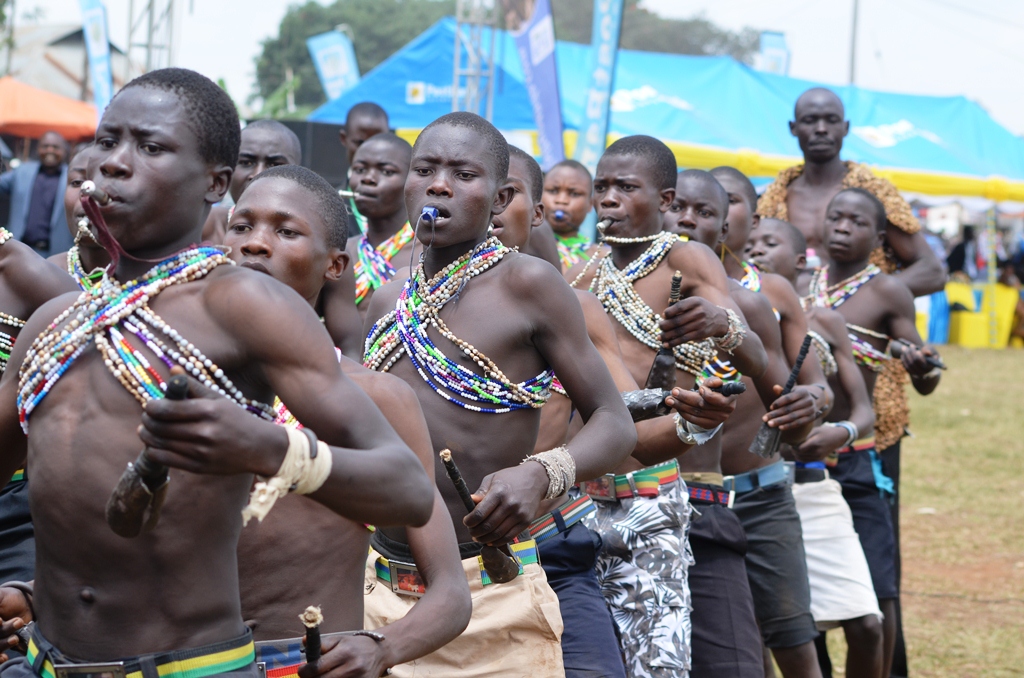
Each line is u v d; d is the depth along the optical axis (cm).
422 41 4022
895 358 1530
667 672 1012
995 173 4400
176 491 491
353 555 684
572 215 1622
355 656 562
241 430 432
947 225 7812
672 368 973
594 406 797
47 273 886
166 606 497
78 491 490
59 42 5509
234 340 488
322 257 733
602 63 2456
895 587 1434
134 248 504
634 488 1041
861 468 1442
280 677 658
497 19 3275
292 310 488
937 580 1889
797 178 1861
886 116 4469
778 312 1299
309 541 672
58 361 504
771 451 1088
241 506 516
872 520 1442
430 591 634
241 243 726
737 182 1405
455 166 798
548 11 2622
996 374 4812
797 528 1255
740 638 1112
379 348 838
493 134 816
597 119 2466
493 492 700
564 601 895
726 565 1132
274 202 720
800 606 1238
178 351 487
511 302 804
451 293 811
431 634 612
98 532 491
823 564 1325
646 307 1103
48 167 2806
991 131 4644
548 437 948
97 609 498
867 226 1536
